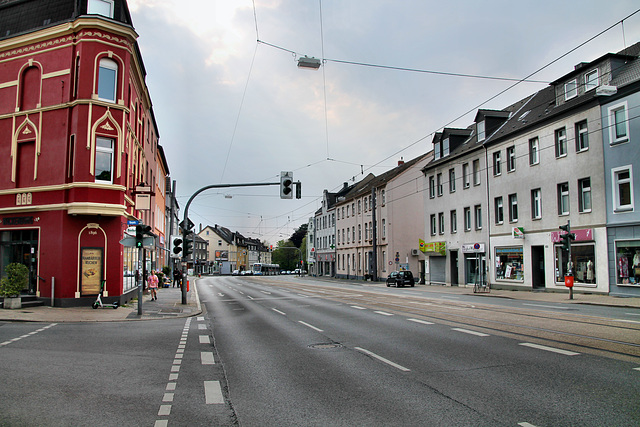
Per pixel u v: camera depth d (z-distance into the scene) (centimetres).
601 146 2405
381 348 983
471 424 516
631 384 648
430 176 4238
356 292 3084
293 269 12669
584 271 2506
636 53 2508
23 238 2019
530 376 706
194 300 2566
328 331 1271
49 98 2014
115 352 1003
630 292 2220
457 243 3772
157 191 4147
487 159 3378
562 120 2672
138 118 2556
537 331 1120
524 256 2983
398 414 558
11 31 2158
